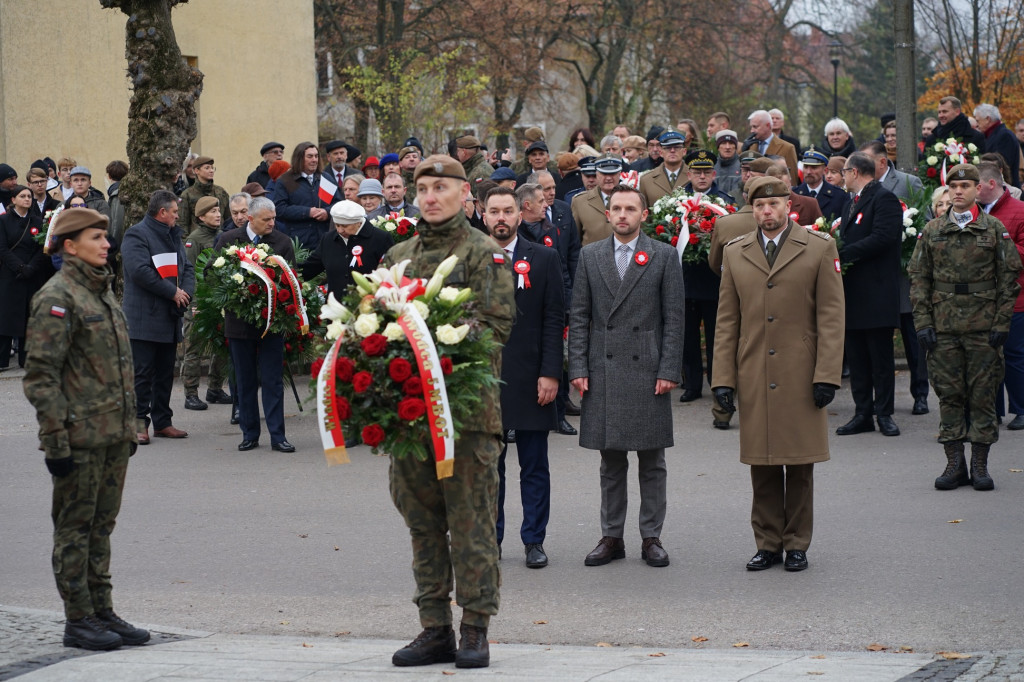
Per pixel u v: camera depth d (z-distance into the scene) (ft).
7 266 53.57
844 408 43.19
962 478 31.37
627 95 135.95
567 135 149.89
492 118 120.78
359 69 98.89
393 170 51.60
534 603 23.00
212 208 44.42
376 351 17.07
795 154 54.34
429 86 99.30
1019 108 109.50
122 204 52.60
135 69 51.96
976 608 21.88
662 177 47.16
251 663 18.20
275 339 37.50
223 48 77.87
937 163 46.11
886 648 19.90
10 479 33.81
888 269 38.19
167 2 52.44
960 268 31.09
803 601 22.70
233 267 37.29
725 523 28.55
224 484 33.14
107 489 20.03
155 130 51.96
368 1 115.03
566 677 17.01
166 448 38.11
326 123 117.39
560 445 37.63
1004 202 37.58
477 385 17.40
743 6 139.23
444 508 18.62
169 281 38.65
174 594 23.71
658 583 24.14
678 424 40.45
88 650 19.30
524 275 25.31
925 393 42.19
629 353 25.31
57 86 72.08
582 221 42.78
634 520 29.25
